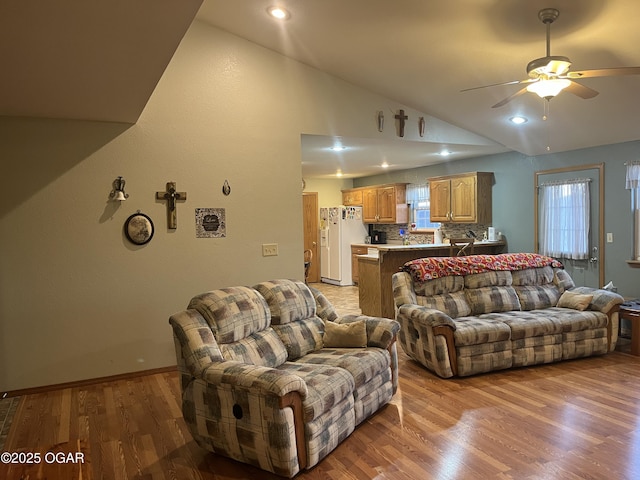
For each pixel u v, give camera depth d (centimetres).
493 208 680
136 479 251
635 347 450
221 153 438
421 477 245
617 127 482
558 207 586
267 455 242
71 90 302
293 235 472
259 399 241
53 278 384
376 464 260
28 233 376
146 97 324
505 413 323
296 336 337
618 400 341
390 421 315
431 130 545
